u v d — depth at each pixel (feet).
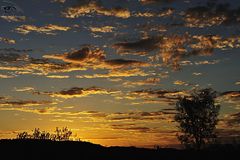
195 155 182.39
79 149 212.84
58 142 225.56
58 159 190.29
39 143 218.38
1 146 205.87
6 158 185.37
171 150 200.64
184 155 184.65
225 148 182.39
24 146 209.05
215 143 184.85
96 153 206.69
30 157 190.90
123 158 195.11
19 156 190.60
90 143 228.84
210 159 172.65
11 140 220.43
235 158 171.53
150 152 201.46
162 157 188.96
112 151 209.87
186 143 189.16
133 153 205.16
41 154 197.98
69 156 197.98
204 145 186.39
